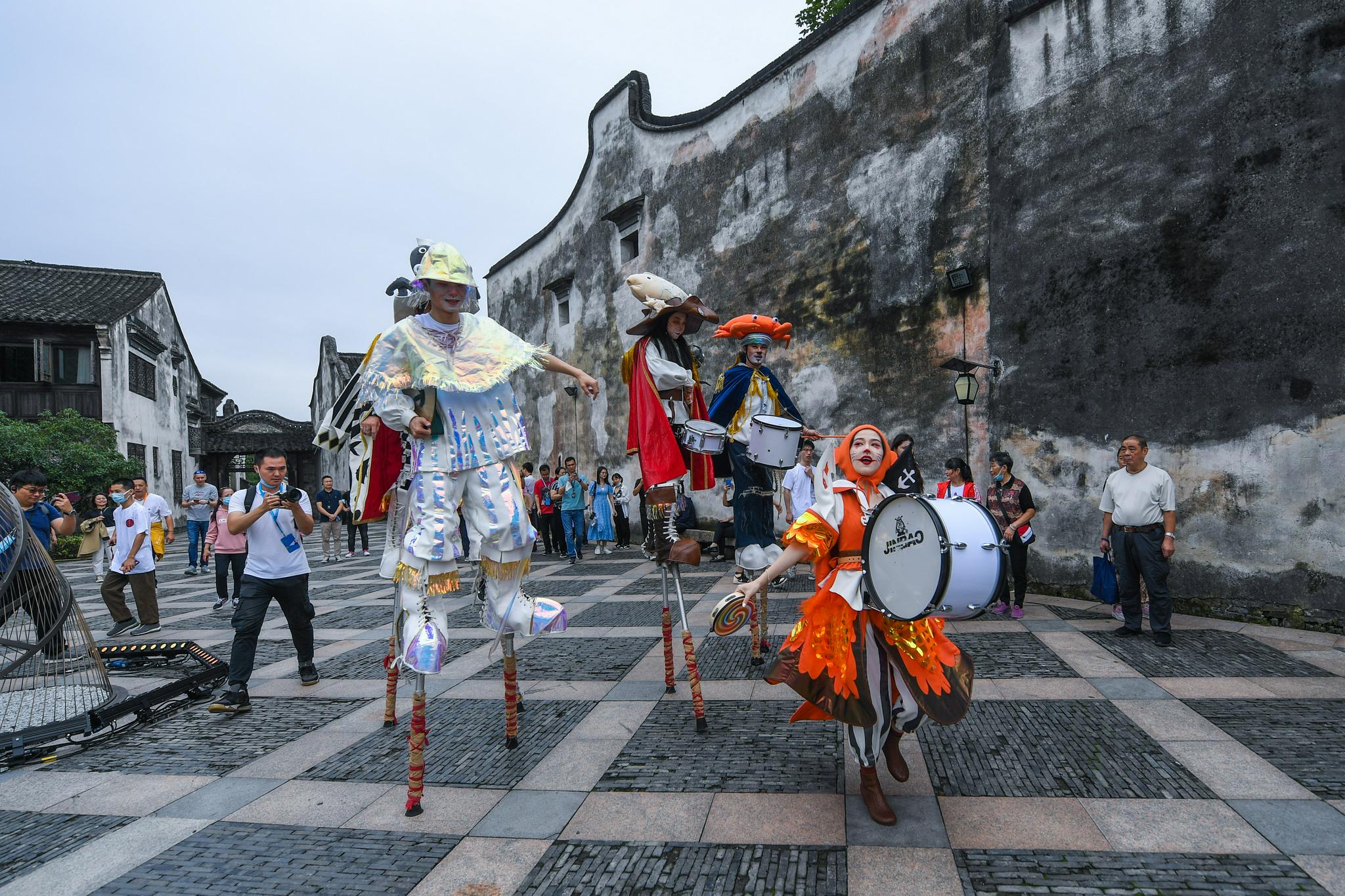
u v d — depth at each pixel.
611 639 6.42
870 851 2.72
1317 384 6.12
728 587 9.16
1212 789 3.13
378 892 2.60
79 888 2.70
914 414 9.68
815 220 11.31
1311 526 6.14
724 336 5.49
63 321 23.75
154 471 28.58
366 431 3.68
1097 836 2.77
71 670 5.28
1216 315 6.76
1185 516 6.96
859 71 10.54
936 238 9.41
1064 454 7.99
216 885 2.69
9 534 5.02
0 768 4.01
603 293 17.20
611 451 17.00
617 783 3.42
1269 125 6.43
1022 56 8.42
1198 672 4.91
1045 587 8.20
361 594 10.20
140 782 3.73
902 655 2.96
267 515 5.11
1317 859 2.57
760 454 4.75
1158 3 7.21
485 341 3.57
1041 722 4.01
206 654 5.91
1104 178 7.63
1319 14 6.14
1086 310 7.77
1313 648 5.52
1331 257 6.06
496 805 3.26
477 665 5.73
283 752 4.06
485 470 3.53
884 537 2.88
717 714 4.34
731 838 2.87
